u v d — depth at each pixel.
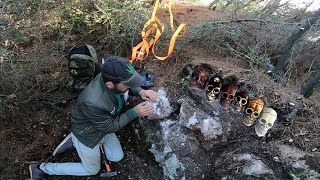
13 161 3.21
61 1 3.59
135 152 3.24
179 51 3.39
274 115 2.87
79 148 2.92
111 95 2.62
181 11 3.99
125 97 3.00
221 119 3.08
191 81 3.13
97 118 2.63
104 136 2.92
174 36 3.04
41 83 3.51
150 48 3.46
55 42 3.58
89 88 2.62
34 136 3.35
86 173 3.08
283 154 2.97
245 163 2.95
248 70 3.14
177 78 3.24
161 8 3.98
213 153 3.12
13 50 3.39
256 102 2.87
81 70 3.14
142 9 3.51
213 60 3.30
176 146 3.09
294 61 3.17
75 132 2.84
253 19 3.29
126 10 3.45
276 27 3.26
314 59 3.23
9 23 3.18
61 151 3.19
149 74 3.25
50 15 3.64
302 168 2.87
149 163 3.18
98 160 3.05
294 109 3.03
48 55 3.52
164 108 3.11
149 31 3.25
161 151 3.11
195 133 3.10
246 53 3.36
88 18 3.62
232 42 3.42
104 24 3.55
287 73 3.24
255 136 3.08
